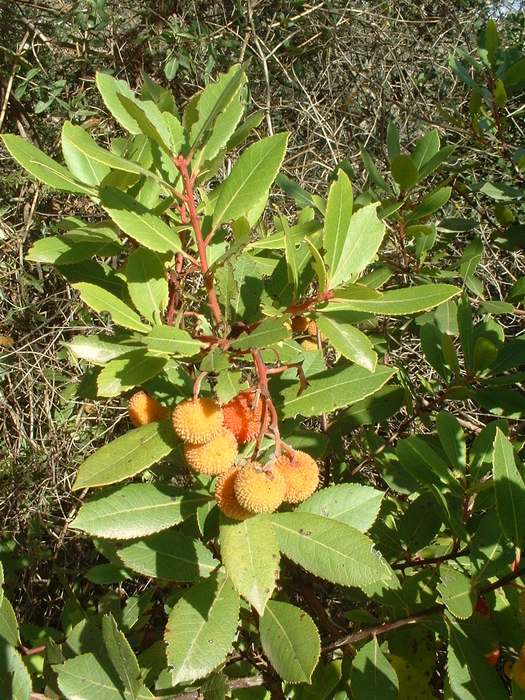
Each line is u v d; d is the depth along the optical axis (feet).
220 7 3.06
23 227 2.56
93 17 2.76
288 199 2.85
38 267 2.50
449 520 1.17
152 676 1.16
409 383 1.76
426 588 1.22
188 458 0.87
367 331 2.12
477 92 2.23
